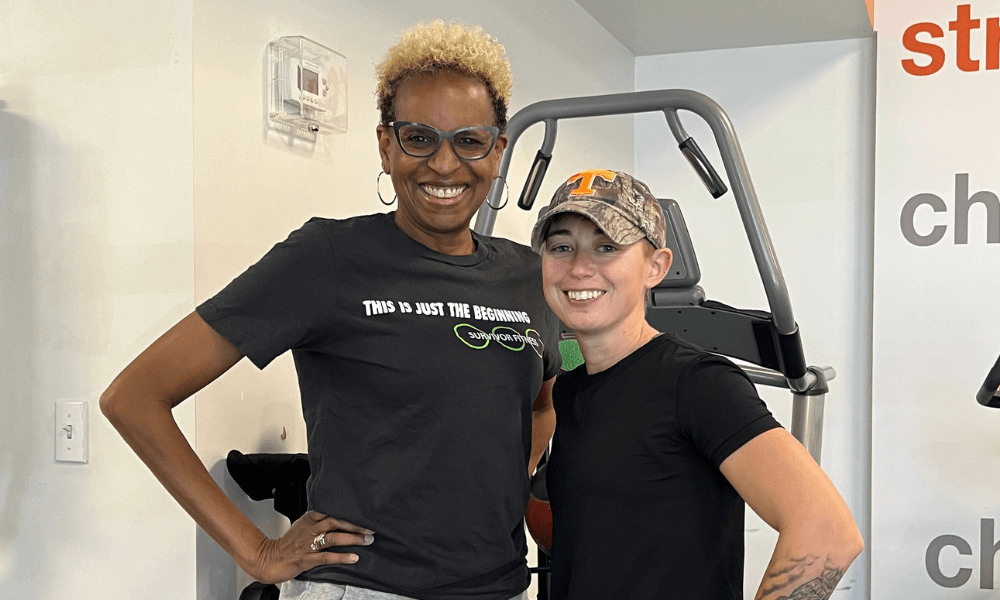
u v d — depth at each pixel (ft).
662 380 4.26
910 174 12.01
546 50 10.87
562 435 4.61
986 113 11.70
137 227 6.00
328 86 6.88
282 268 4.40
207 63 5.92
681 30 12.74
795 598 3.69
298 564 4.42
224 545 4.54
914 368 11.98
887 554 12.07
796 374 7.80
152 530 6.00
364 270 4.57
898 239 12.07
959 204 11.82
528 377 4.87
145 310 5.99
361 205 7.58
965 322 11.78
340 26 7.27
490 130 4.71
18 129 6.35
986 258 11.71
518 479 4.75
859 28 12.35
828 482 3.84
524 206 7.54
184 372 4.37
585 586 4.31
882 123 12.14
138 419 4.31
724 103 13.65
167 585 5.95
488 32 9.48
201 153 5.88
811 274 13.12
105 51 6.08
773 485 3.82
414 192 4.69
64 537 6.24
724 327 7.85
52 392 6.28
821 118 13.10
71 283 6.21
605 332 4.53
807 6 11.44
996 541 11.59
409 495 4.42
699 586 4.16
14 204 6.37
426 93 4.62
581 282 4.43
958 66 11.81
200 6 5.85
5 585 6.41
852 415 12.88
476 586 4.55
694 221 13.76
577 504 4.39
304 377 4.71
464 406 4.52
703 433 4.07
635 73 14.15
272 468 5.79
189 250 5.85
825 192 13.06
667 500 4.19
